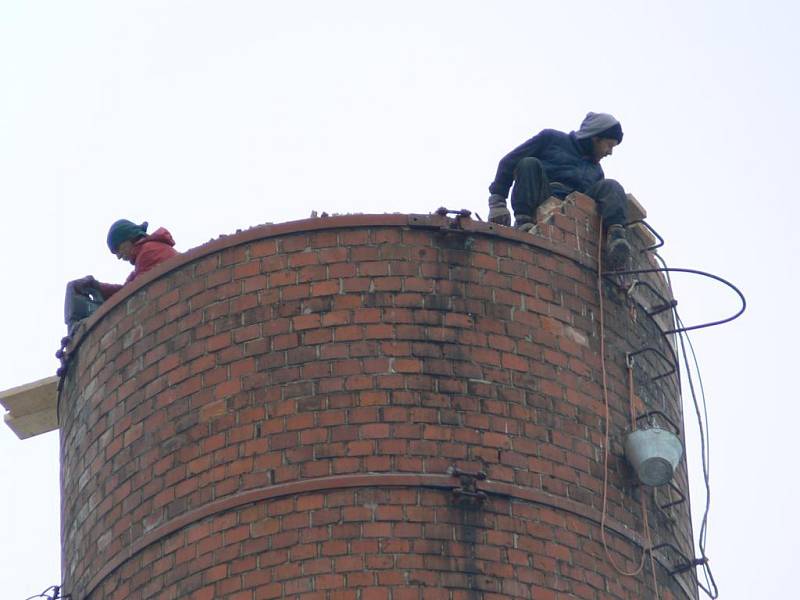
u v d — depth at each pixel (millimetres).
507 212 70250
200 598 60969
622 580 63312
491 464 62188
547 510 62406
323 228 65188
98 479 65750
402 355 63156
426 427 62156
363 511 60781
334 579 59844
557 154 71000
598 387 65938
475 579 60344
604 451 64938
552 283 66500
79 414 68062
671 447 65375
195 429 63500
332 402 62469
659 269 69188
